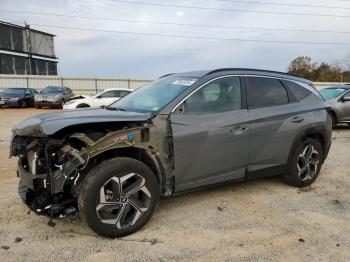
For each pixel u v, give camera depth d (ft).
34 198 12.16
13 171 20.48
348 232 12.75
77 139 11.86
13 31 142.92
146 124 12.55
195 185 13.88
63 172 11.12
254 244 11.75
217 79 14.58
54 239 11.89
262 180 18.75
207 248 11.44
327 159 24.53
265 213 14.35
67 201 11.71
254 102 15.44
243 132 14.69
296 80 17.79
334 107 39.11
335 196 16.56
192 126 13.30
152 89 15.65
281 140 16.14
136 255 10.94
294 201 15.78
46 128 10.95
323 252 11.30
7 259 10.62
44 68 163.73
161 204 15.11
